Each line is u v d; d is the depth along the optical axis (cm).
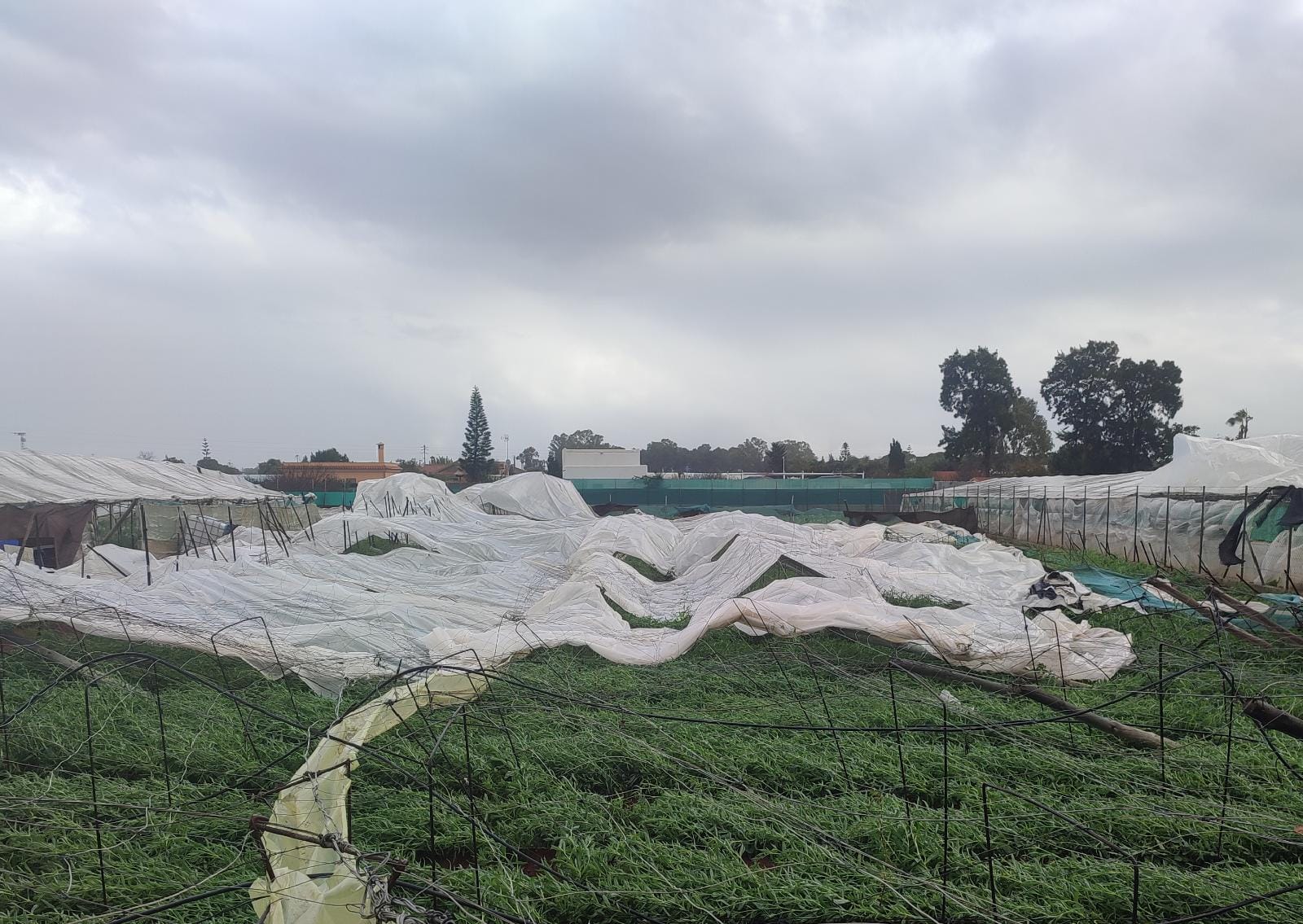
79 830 527
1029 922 454
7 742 690
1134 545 2177
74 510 1781
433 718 743
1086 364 5956
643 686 917
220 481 2620
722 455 12000
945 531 2820
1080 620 1278
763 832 554
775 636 1126
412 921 334
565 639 1042
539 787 640
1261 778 636
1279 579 1591
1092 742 720
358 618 1196
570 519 3934
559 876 504
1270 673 880
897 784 635
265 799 604
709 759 677
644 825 579
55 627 1105
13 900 470
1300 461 2175
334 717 758
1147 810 566
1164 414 5850
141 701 828
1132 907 454
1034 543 3005
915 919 462
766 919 471
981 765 673
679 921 470
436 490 3703
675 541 2630
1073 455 6028
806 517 4325
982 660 1002
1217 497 1841
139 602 1220
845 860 504
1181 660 977
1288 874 483
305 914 362
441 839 552
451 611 1323
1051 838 554
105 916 429
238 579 1345
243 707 802
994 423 6812
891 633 1052
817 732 736
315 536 2455
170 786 633
